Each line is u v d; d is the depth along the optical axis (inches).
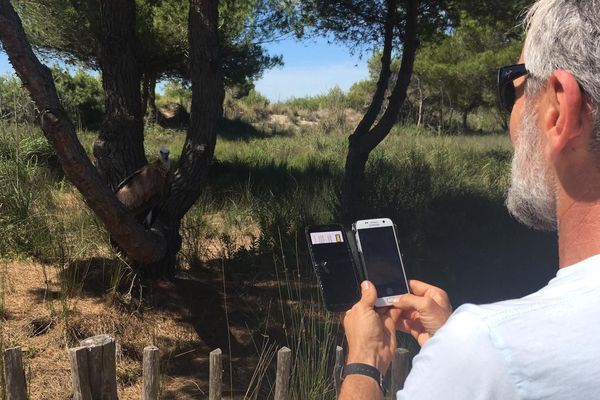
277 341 179.6
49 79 140.6
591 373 28.9
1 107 355.9
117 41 192.1
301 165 499.5
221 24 637.3
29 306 173.8
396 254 60.4
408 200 308.0
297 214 290.7
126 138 195.3
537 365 29.8
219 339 180.4
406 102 1153.4
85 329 167.2
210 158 208.1
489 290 229.8
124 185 175.9
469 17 342.6
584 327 29.9
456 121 1179.9
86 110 869.2
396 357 93.6
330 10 343.6
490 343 30.9
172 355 169.2
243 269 231.9
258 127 1143.0
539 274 245.9
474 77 961.5
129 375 158.7
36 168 296.2
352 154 288.4
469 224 288.8
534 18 37.3
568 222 35.0
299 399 116.8
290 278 229.0
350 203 284.7
